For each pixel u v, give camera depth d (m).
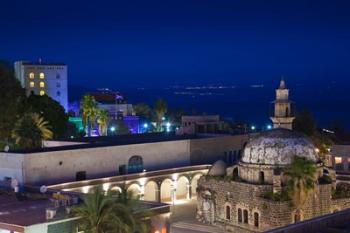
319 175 68.25
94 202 41.19
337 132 131.50
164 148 85.75
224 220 69.38
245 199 66.50
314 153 69.44
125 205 41.69
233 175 70.81
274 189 64.12
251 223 65.62
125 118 165.12
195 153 91.25
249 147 69.56
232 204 68.31
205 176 72.44
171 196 84.69
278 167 66.00
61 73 177.50
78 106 186.88
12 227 42.03
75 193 54.09
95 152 75.62
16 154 68.06
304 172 62.09
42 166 69.25
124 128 157.75
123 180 74.25
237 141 100.38
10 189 60.62
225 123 134.62
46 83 175.38
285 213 62.84
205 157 93.12
